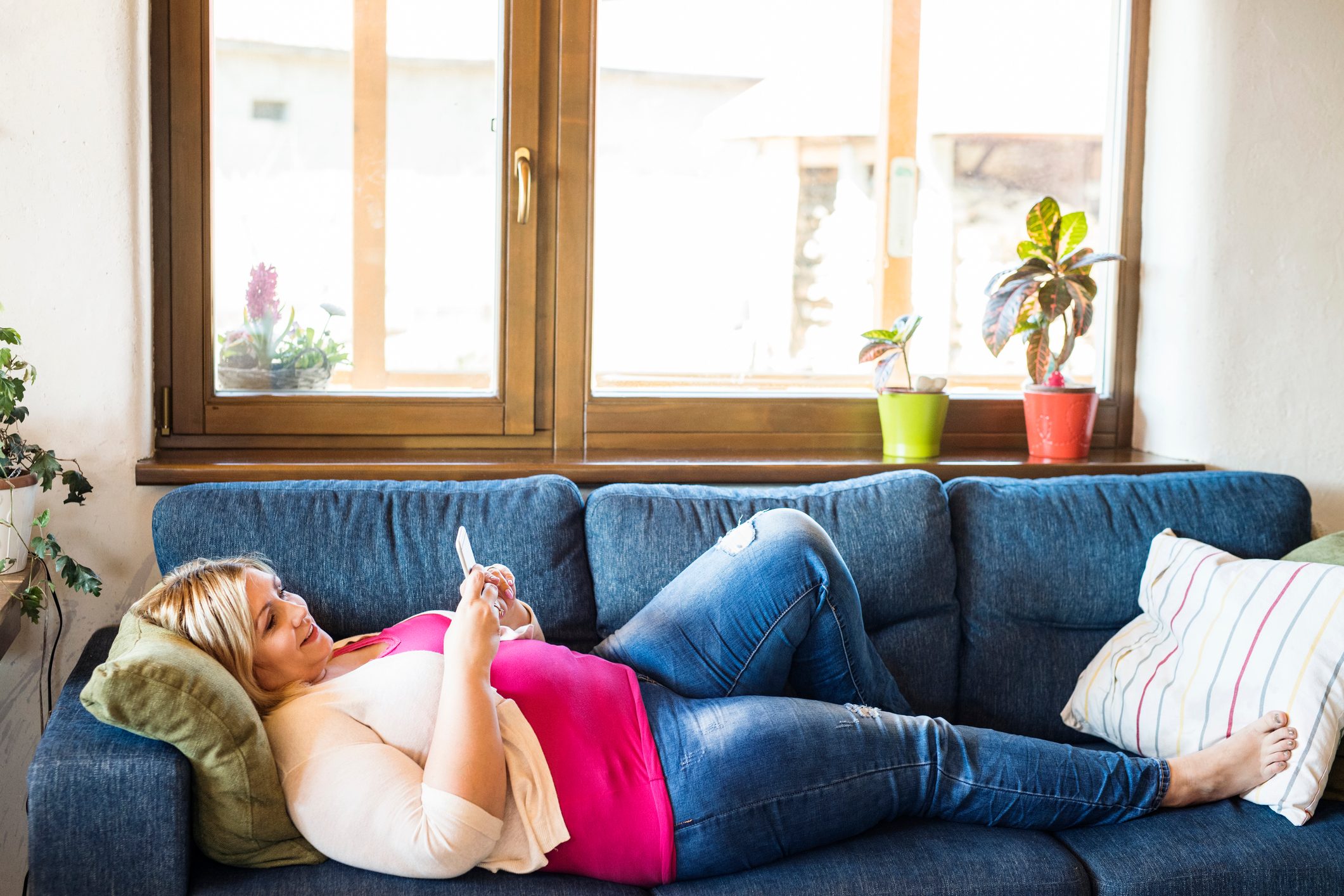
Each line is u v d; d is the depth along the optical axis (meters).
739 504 2.05
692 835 1.53
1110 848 1.62
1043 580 2.08
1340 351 2.52
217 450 2.24
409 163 2.31
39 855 1.33
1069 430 2.45
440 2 2.29
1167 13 2.55
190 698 1.35
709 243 2.48
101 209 2.01
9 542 1.82
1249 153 2.44
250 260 2.26
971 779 1.65
